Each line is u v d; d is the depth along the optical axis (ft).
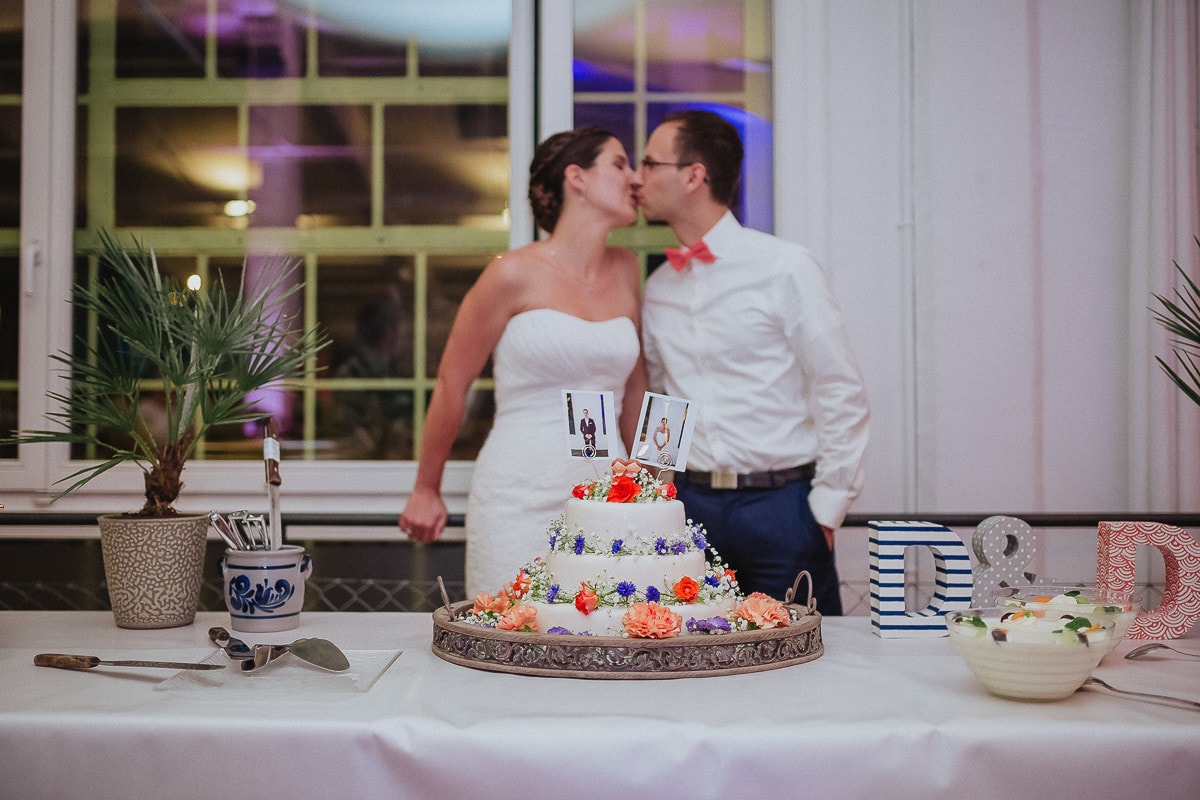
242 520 5.16
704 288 7.31
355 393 9.09
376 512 8.91
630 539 4.43
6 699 3.65
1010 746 3.27
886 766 3.26
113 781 3.36
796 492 7.14
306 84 9.14
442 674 4.06
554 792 3.24
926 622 4.87
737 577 7.23
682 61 8.91
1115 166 8.59
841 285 8.59
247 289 9.11
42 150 8.84
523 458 7.15
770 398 7.13
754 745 3.24
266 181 9.13
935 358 8.59
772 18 8.83
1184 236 8.34
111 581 5.15
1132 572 4.76
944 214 8.61
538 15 8.97
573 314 7.25
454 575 8.95
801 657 4.27
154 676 4.04
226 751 3.34
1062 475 8.57
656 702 3.60
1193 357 8.27
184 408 5.52
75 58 8.97
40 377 8.75
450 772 3.26
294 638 4.83
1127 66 8.59
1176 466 8.32
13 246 8.92
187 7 9.11
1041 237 8.61
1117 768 3.26
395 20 9.12
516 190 8.95
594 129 7.36
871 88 8.62
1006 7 8.60
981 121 8.61
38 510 8.68
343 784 3.31
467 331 7.38
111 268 8.99
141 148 9.09
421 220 9.14
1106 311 8.60
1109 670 4.19
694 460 7.25
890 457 8.58
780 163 8.64
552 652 4.00
